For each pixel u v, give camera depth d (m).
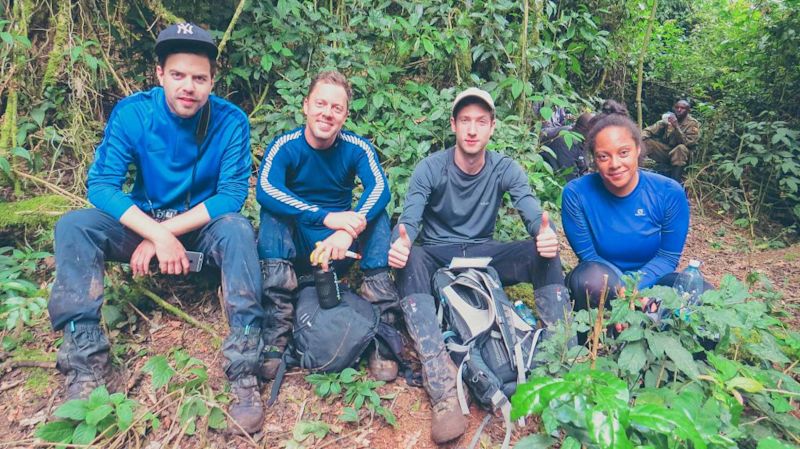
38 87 3.13
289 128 3.18
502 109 3.71
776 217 5.46
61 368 1.82
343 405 1.98
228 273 1.96
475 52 3.61
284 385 2.05
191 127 2.11
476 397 1.93
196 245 2.13
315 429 1.84
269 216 2.23
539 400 1.18
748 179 5.64
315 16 3.44
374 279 2.29
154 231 1.96
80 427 1.67
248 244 2.01
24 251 2.59
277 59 3.43
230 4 3.48
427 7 3.72
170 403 1.87
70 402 1.68
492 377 1.89
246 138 2.26
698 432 1.20
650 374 1.75
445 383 1.89
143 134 2.09
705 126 6.34
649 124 7.52
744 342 1.98
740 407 1.45
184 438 1.77
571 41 4.79
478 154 2.30
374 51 3.82
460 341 2.04
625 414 1.11
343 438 1.84
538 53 3.73
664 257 2.33
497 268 2.34
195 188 2.21
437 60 3.79
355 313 2.06
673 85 7.51
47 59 3.20
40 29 3.18
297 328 2.08
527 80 3.83
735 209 5.57
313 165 2.29
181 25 1.95
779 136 5.11
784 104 5.82
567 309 2.14
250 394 1.86
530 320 2.14
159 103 2.09
